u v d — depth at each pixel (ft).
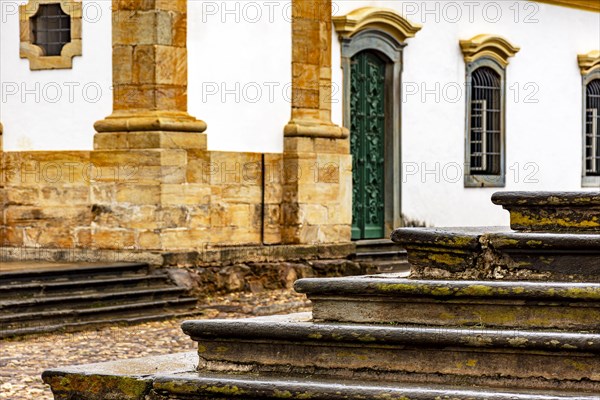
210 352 30.91
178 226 68.49
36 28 73.31
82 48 71.20
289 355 30.27
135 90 68.80
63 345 54.95
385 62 84.74
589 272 30.48
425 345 29.07
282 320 31.50
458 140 90.17
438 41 88.17
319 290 30.81
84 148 71.05
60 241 70.59
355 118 82.38
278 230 75.20
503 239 30.71
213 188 70.44
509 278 30.89
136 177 68.28
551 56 98.32
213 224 70.54
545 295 29.17
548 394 27.58
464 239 30.83
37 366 48.91
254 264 72.18
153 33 68.23
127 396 30.22
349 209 79.00
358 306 30.73
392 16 83.05
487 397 27.37
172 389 29.68
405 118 85.92
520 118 95.81
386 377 29.48
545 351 28.43
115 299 62.59
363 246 80.79
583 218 31.55
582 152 101.86
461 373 28.96
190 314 64.28
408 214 86.43
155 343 55.67
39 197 71.41
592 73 102.42
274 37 74.95
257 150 73.97
